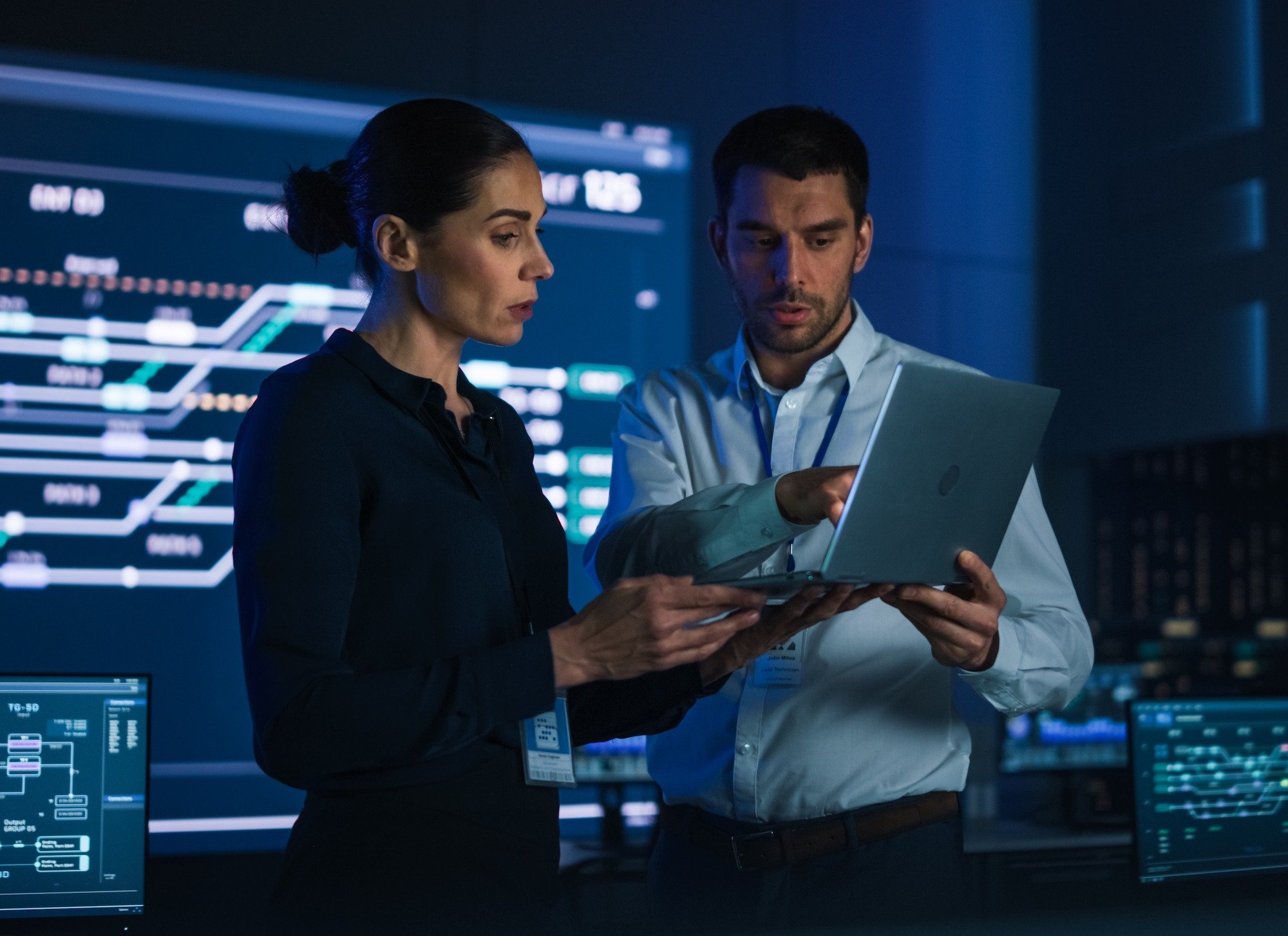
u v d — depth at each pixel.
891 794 1.59
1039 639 1.55
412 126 1.23
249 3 4.29
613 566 1.55
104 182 4.05
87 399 4.00
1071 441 5.09
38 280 3.97
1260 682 4.27
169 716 4.02
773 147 1.61
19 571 3.91
